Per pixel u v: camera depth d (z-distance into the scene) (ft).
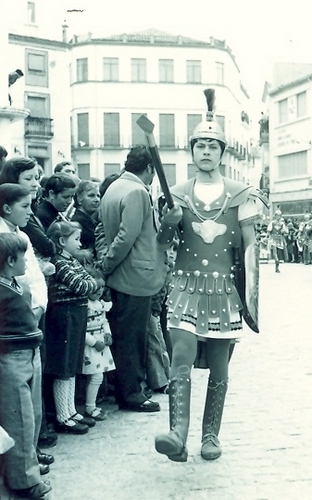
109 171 165.37
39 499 11.55
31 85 129.29
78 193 18.37
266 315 33.32
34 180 13.88
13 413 11.38
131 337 16.87
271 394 18.17
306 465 13.01
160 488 12.02
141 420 16.21
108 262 16.67
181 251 13.55
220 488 11.98
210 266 13.25
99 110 164.04
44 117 131.54
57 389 15.12
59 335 14.74
